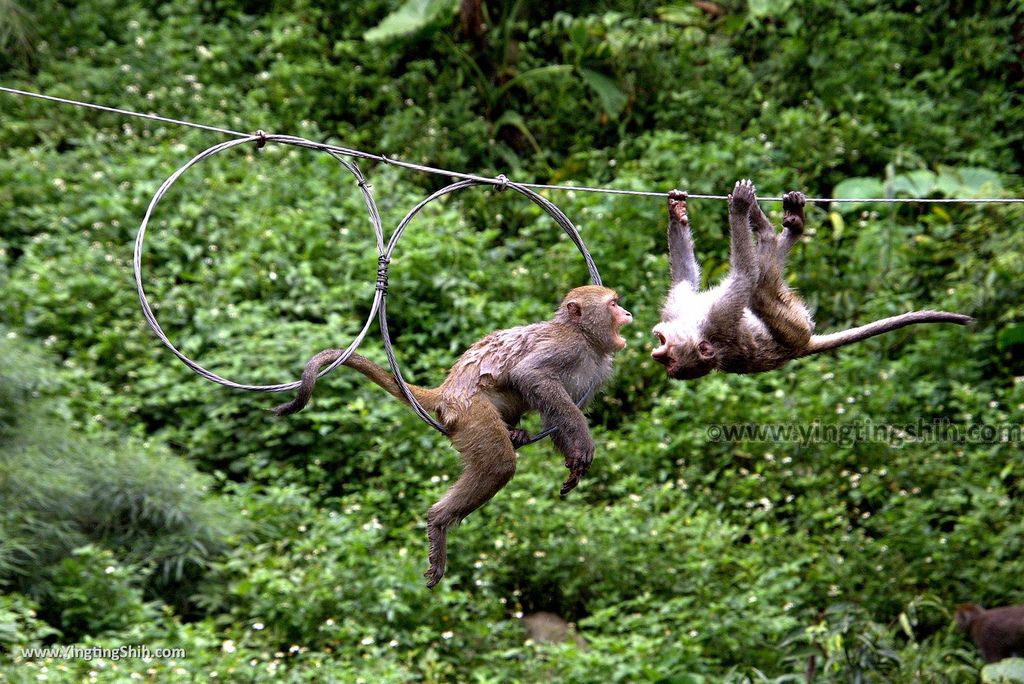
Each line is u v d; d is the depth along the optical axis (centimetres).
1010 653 1193
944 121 2036
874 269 1714
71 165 1723
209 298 1519
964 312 1625
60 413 1312
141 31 2012
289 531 1283
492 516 1330
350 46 2016
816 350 838
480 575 1266
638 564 1289
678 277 861
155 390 1423
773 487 1424
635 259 1680
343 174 1798
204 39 2028
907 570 1310
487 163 1914
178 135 1833
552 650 1158
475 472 725
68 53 1947
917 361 1584
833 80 2027
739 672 1166
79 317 1488
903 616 1220
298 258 1591
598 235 1694
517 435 738
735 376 1569
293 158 1822
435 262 1614
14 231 1625
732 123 1961
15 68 1931
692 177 1802
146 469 1252
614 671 1130
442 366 1477
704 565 1277
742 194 810
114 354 1456
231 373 1412
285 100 1905
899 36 2180
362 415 1401
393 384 746
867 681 1142
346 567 1225
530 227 1750
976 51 2123
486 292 1636
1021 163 2023
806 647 1204
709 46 2133
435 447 1395
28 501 1191
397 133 1880
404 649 1168
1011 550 1334
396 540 1291
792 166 1880
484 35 2056
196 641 1100
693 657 1158
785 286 851
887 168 1783
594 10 2180
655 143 1850
